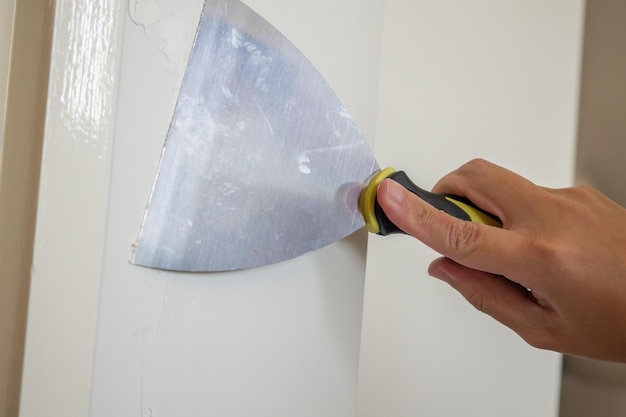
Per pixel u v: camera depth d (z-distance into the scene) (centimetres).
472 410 79
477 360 79
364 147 45
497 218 48
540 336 48
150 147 36
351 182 45
